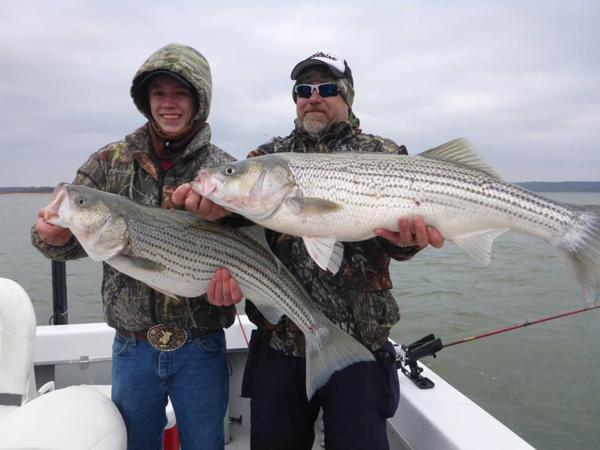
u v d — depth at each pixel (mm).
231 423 4672
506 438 2986
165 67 3121
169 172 3291
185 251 3105
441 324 10625
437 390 3633
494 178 3314
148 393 3135
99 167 3316
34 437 2422
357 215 3180
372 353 3117
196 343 3154
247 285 3223
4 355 3445
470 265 17656
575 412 6902
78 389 2932
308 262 3244
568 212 3205
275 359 3234
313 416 3312
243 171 3125
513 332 10086
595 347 9234
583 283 3152
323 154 3266
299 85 3490
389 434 3844
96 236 2924
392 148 3555
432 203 3215
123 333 3152
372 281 3162
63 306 5098
